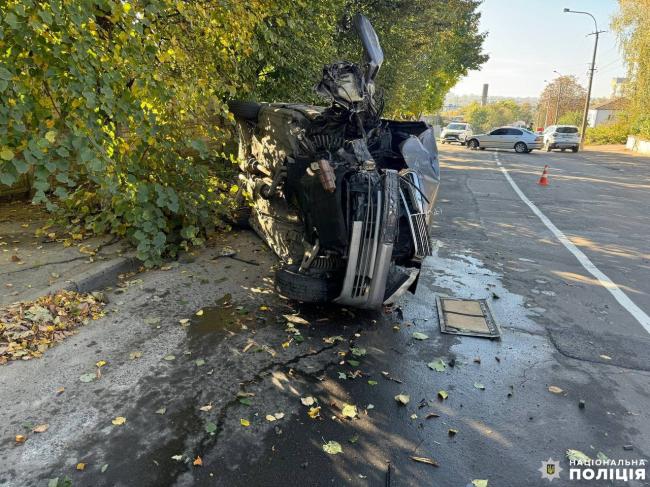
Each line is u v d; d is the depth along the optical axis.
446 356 3.85
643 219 9.43
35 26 3.61
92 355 3.61
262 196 5.70
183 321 4.21
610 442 2.89
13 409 2.96
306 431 2.88
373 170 4.07
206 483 2.46
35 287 4.54
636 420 3.10
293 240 4.91
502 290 5.34
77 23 3.88
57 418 2.90
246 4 5.94
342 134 4.69
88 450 2.65
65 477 2.46
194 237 6.02
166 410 3.02
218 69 6.43
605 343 4.13
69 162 4.36
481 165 20.38
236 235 6.71
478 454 2.75
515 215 9.58
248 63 7.38
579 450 2.81
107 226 6.14
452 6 18.23
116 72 4.37
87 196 5.94
